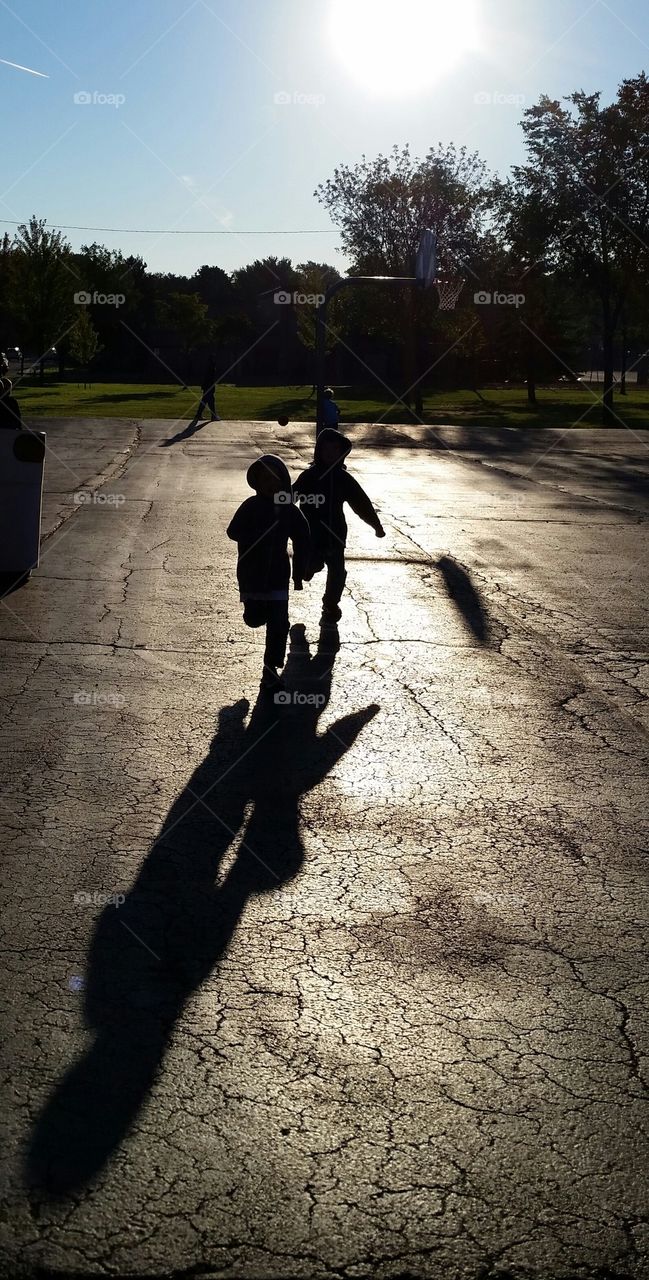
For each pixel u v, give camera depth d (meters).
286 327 88.06
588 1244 2.83
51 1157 3.05
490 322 59.66
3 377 11.22
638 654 9.37
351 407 52.81
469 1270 2.73
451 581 12.26
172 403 50.31
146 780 6.05
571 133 46.84
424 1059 3.59
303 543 7.78
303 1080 3.45
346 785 6.12
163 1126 3.20
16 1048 3.55
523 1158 3.13
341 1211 2.90
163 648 8.84
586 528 17.00
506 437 37.06
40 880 4.79
